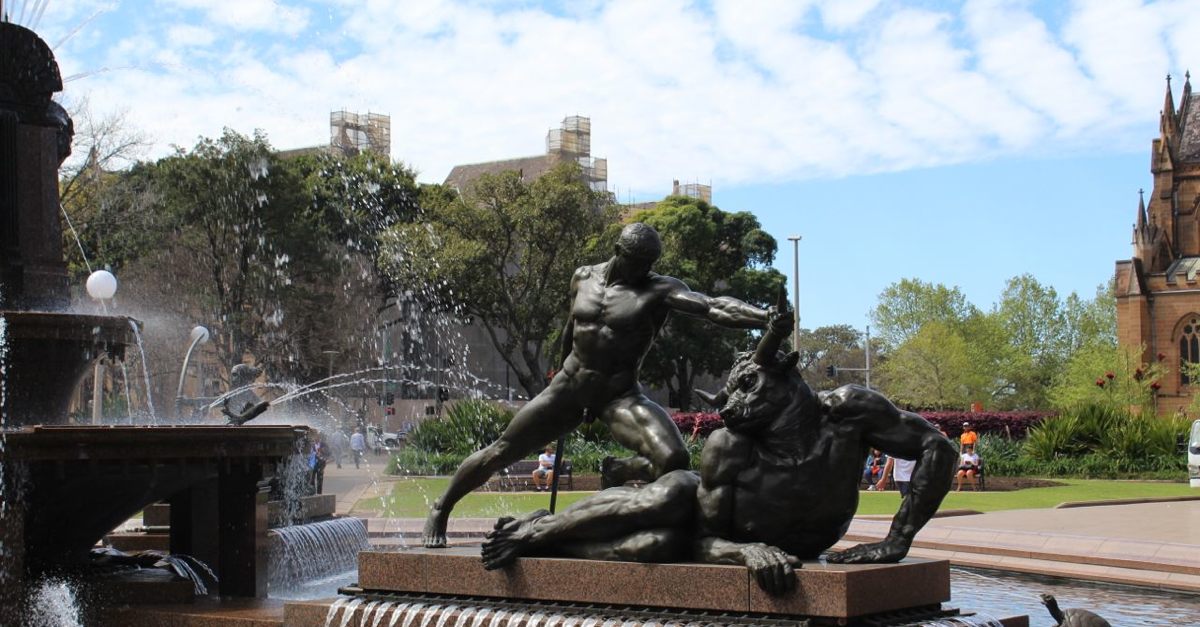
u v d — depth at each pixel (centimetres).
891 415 658
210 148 4406
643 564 648
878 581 611
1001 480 3256
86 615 830
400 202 5534
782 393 658
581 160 8506
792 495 649
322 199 5272
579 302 773
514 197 5112
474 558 700
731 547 637
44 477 818
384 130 6312
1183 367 7912
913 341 8150
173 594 845
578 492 2692
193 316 4366
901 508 659
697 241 6372
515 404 5322
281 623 756
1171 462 3403
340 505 2209
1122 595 1152
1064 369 9244
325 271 4816
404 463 3244
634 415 750
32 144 1019
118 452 804
